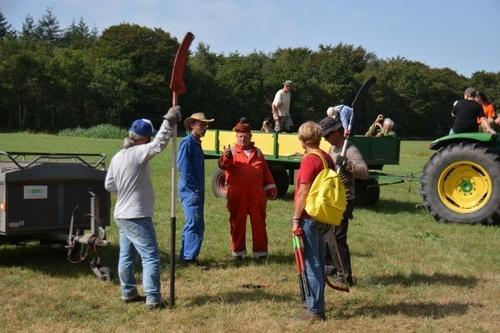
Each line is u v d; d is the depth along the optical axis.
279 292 6.30
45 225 6.83
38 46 83.94
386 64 99.81
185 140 7.36
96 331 5.12
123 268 5.83
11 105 67.75
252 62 91.50
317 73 87.69
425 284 6.61
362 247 8.48
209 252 8.05
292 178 13.63
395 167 23.28
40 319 5.40
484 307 5.88
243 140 7.71
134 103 73.81
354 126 6.68
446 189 10.65
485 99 12.21
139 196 5.63
